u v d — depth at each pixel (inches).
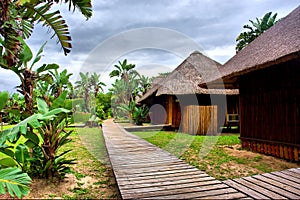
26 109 174.6
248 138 291.6
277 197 120.8
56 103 167.2
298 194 124.3
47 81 196.7
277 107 249.4
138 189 130.9
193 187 134.0
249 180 146.7
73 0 201.5
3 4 157.6
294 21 266.5
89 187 162.6
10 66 166.9
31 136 159.2
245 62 267.0
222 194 124.0
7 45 161.3
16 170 129.5
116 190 157.6
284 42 229.0
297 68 224.7
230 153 272.7
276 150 249.6
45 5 191.9
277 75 250.1
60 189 155.3
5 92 157.6
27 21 223.6
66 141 176.1
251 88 291.1
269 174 159.3
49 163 164.1
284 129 239.8
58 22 202.7
